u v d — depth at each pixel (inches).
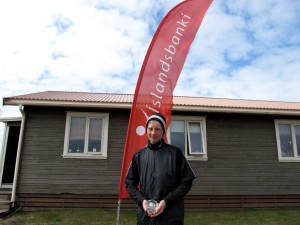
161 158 118.8
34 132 416.8
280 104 557.9
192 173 118.2
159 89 225.6
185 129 453.1
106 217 352.8
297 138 484.4
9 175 462.6
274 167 461.1
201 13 247.9
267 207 444.1
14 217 350.0
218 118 464.1
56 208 398.9
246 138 463.8
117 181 417.1
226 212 405.4
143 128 217.6
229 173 446.0
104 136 428.5
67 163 413.4
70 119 428.5
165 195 113.8
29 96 425.7
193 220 349.4
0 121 450.6
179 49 236.2
